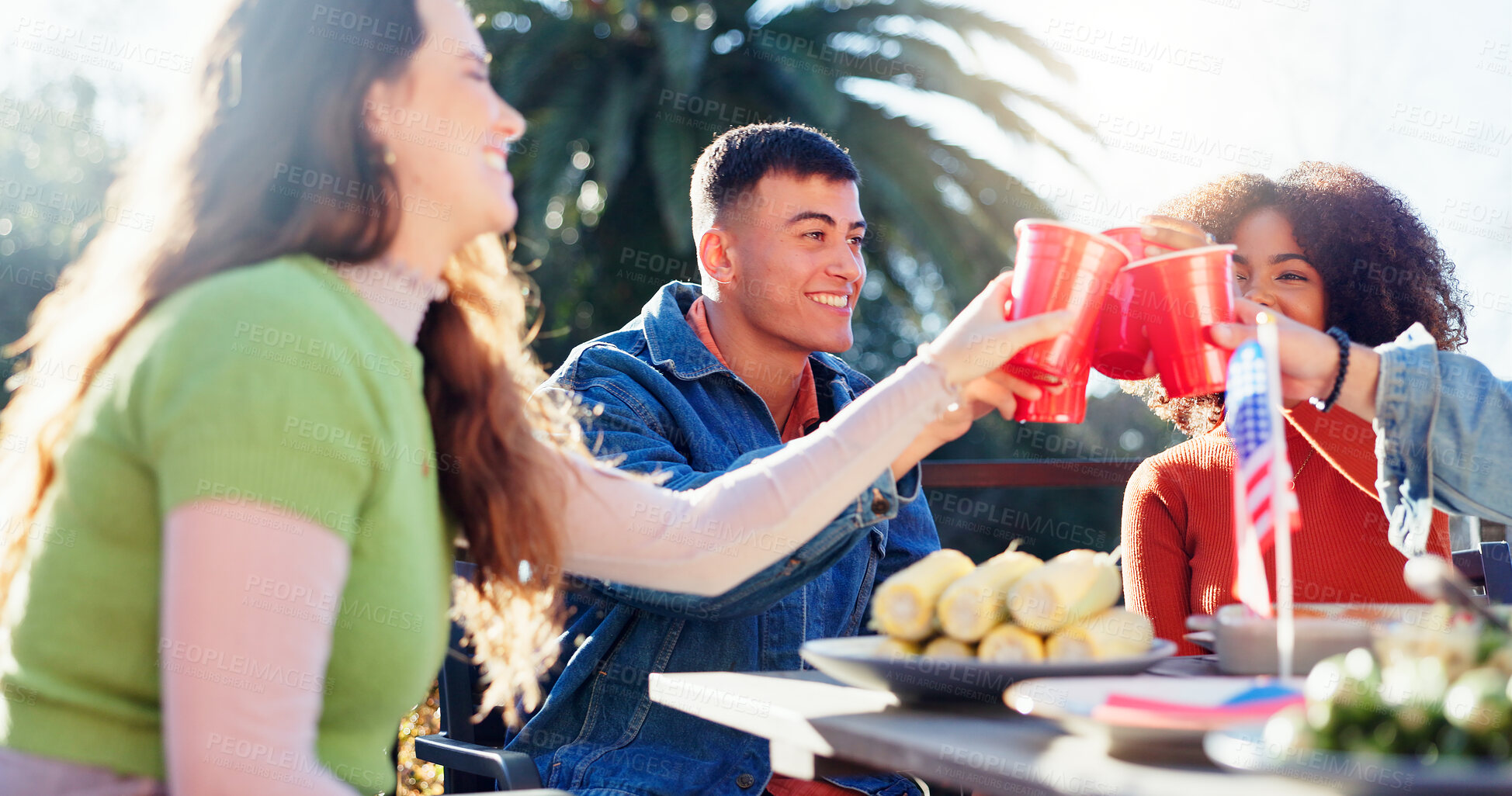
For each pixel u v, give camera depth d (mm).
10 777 891
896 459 1367
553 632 1531
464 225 1136
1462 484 1313
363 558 958
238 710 812
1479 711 665
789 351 1955
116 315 956
